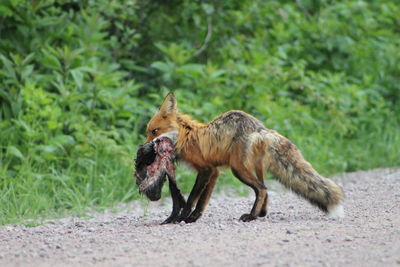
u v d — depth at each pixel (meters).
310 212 10.83
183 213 10.04
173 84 16.95
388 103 19.66
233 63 17.72
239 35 19.58
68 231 9.50
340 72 20.42
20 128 13.86
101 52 16.41
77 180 13.72
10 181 12.58
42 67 15.66
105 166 13.96
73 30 15.98
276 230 8.78
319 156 16.33
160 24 19.59
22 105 14.35
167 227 9.42
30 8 15.25
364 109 19.05
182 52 16.80
